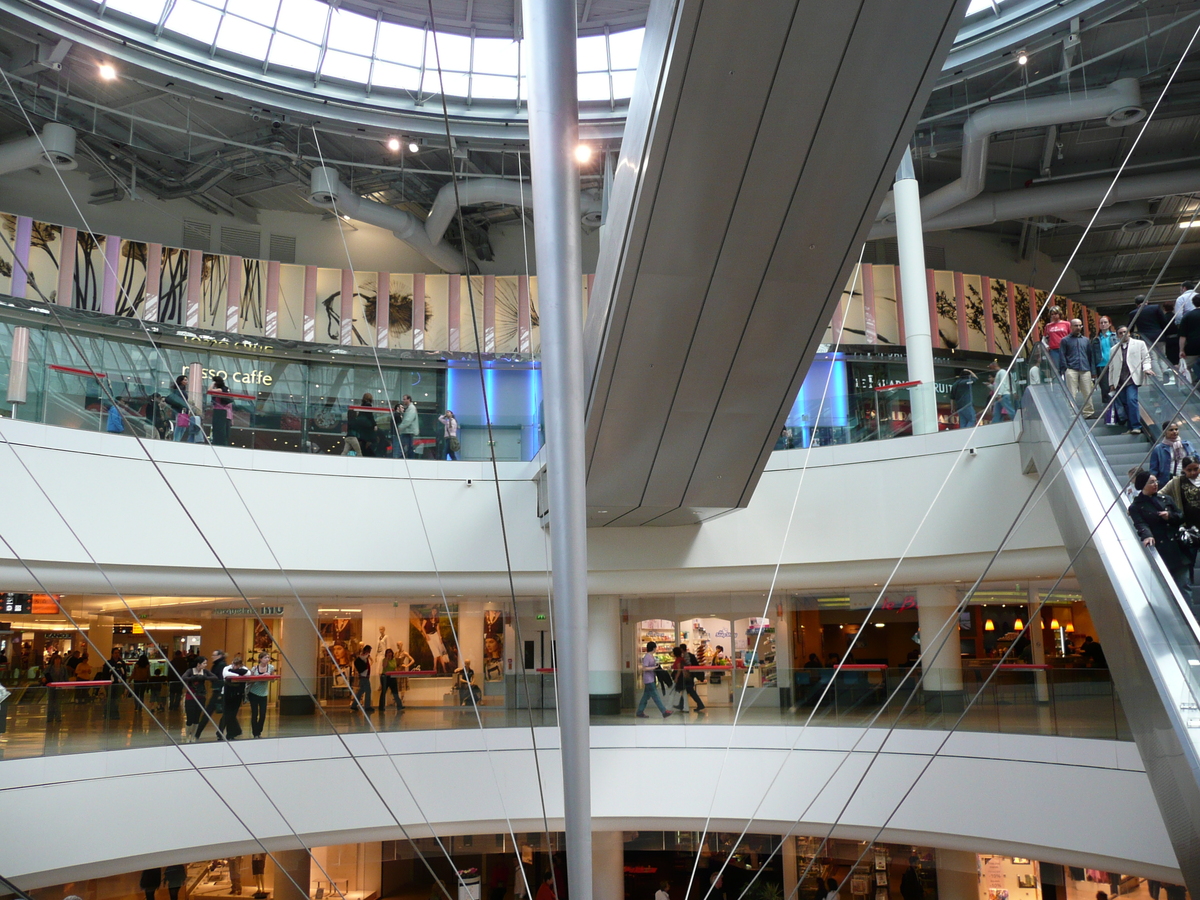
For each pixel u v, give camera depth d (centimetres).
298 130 2072
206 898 1947
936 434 1550
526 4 905
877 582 1628
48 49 1705
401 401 1831
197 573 1527
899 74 798
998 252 2850
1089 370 1158
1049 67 1892
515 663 1834
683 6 740
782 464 1673
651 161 866
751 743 1536
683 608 1853
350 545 1639
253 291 2314
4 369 1367
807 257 982
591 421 1212
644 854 2114
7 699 1187
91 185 2256
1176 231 2727
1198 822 727
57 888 1465
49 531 1375
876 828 1407
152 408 1519
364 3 1806
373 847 2044
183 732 1360
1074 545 1023
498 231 2666
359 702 1433
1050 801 1219
